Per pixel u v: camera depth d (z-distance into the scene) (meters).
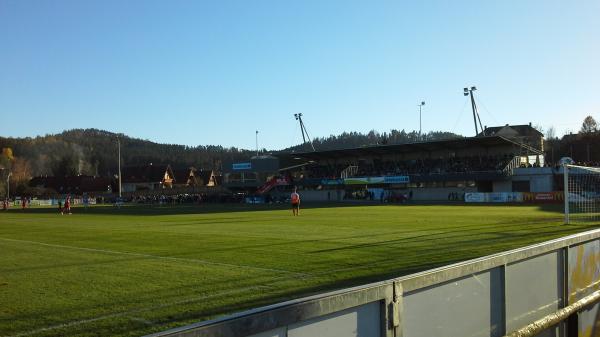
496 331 4.91
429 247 15.41
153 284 10.18
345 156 82.25
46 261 14.04
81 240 20.42
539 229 20.86
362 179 74.75
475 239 17.34
